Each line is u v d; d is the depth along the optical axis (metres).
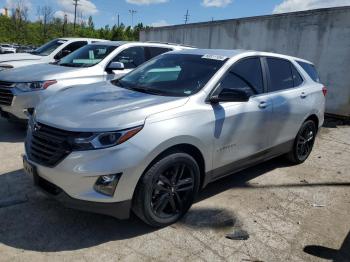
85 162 3.03
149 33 18.12
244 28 12.26
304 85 5.52
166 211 3.62
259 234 3.63
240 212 4.04
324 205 4.39
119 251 3.20
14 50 33.09
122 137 3.10
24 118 6.12
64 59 7.52
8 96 6.07
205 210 4.02
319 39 10.08
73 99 3.77
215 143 3.84
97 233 3.44
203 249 3.32
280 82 5.04
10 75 6.31
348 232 3.79
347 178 5.34
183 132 3.43
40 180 3.34
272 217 3.99
